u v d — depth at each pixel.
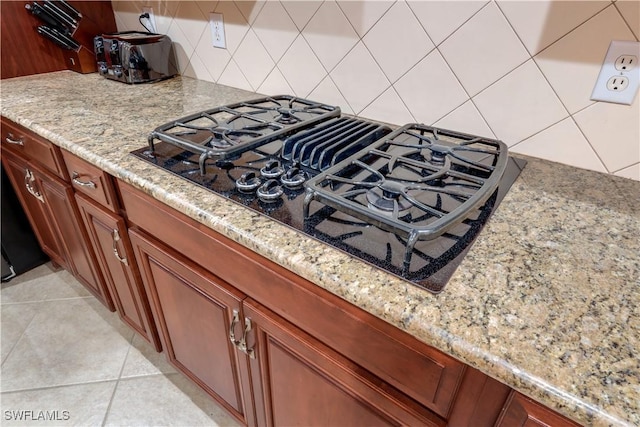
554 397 0.41
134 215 0.95
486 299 0.52
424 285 0.54
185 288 0.93
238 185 0.76
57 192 1.23
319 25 1.14
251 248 0.65
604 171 0.88
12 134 1.30
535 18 0.83
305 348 0.71
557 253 0.62
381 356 0.60
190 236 0.81
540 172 0.88
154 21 1.58
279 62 1.29
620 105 0.81
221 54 1.44
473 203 0.63
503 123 0.96
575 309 0.51
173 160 0.89
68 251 1.47
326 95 1.23
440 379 0.54
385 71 1.08
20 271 1.79
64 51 1.59
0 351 1.46
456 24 0.92
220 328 0.91
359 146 0.89
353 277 0.56
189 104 1.28
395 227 0.58
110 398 1.32
